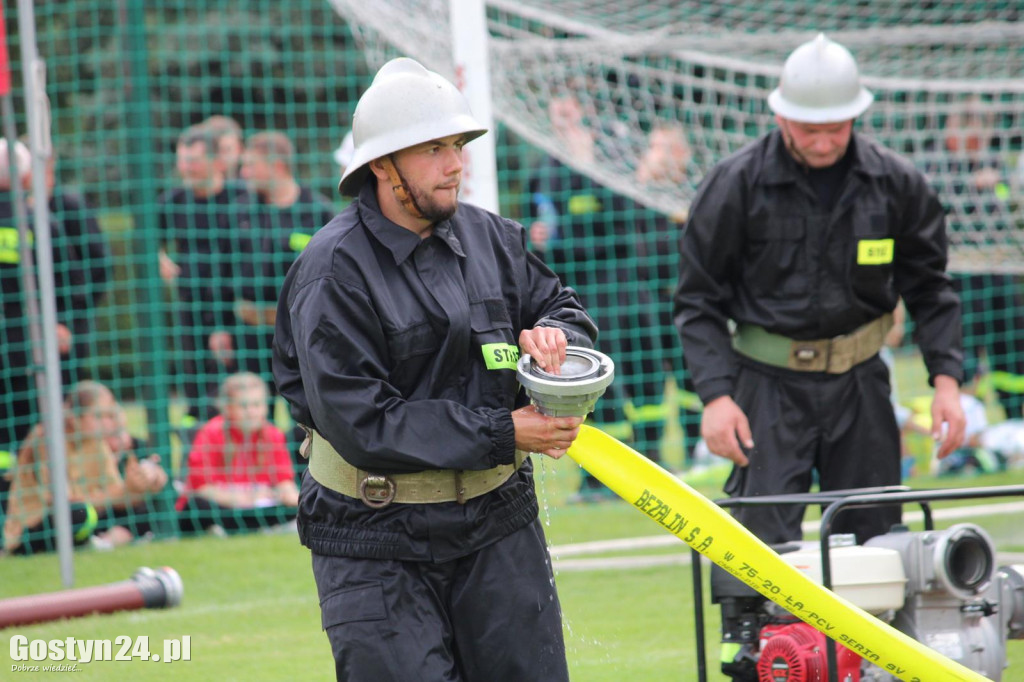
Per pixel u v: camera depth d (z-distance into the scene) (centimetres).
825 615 1120
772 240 1617
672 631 1811
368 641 1054
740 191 1622
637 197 3112
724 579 1331
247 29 4778
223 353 3048
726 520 1122
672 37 2969
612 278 3250
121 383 4212
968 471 3225
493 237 1120
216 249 3041
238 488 2797
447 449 1022
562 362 1059
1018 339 3606
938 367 1686
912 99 3534
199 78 5022
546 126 3048
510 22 3497
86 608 1981
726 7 3362
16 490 2650
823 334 1623
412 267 1064
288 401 1087
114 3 4897
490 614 1088
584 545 2423
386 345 1052
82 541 2630
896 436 1667
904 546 1248
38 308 2762
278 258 3014
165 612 2022
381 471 1059
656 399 3306
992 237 3331
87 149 5178
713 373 1633
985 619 1270
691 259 1648
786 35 2948
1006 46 3338
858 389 1638
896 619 1259
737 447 1619
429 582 1077
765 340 1645
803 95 1573
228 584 2228
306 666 1669
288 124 4822
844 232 1611
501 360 1073
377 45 2953
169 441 2981
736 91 3347
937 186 3356
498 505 1091
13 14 4903
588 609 1948
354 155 1067
